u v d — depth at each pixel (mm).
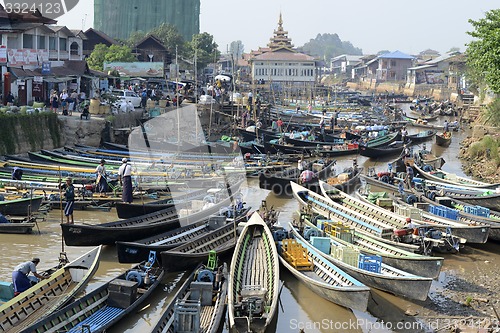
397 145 52156
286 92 99125
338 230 22188
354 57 189625
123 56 68562
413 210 25453
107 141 42531
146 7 107750
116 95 51969
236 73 93812
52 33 47094
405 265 19453
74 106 45719
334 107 87875
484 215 26844
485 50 35562
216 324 14922
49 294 16344
